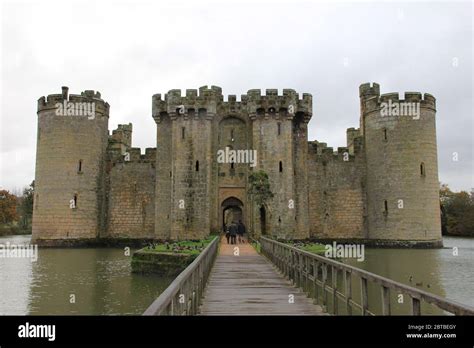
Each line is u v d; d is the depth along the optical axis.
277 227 42.75
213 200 44.22
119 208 50.47
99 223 48.84
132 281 27.34
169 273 28.72
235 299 14.73
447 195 90.38
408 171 44.88
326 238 49.41
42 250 44.22
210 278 19.53
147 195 50.47
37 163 47.41
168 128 46.44
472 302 20.00
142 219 50.16
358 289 23.81
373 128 47.75
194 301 12.14
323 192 50.06
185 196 43.12
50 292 23.77
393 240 45.16
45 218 46.34
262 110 44.16
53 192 46.34
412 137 45.06
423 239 44.25
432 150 45.50
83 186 47.16
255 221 41.41
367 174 49.00
